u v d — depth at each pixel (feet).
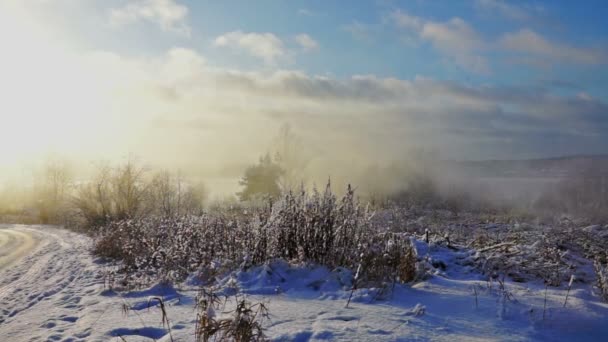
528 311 21.29
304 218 33.06
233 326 16.16
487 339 17.94
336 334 17.84
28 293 35.35
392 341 17.16
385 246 30.50
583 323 20.21
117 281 34.37
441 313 21.48
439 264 34.88
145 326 20.68
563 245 42.93
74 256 56.65
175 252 35.94
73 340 19.94
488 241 47.57
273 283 27.96
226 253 34.78
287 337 17.71
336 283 26.91
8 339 21.59
